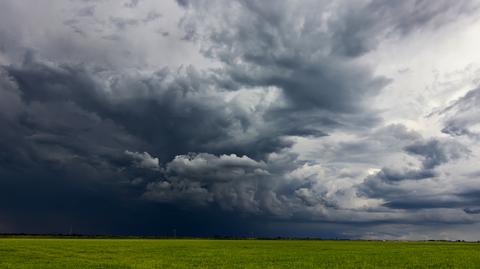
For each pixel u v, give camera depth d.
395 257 60.34
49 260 48.78
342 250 82.19
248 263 48.41
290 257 59.03
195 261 50.22
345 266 45.69
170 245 100.44
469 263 50.31
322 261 52.34
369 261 52.78
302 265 46.53
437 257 60.84
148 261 49.12
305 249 85.69
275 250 80.06
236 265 45.34
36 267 40.59
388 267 44.88
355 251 78.06
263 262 50.00
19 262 45.81
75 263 45.28
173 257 56.53
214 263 47.75
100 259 51.56
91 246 85.81
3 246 79.25
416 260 54.66
